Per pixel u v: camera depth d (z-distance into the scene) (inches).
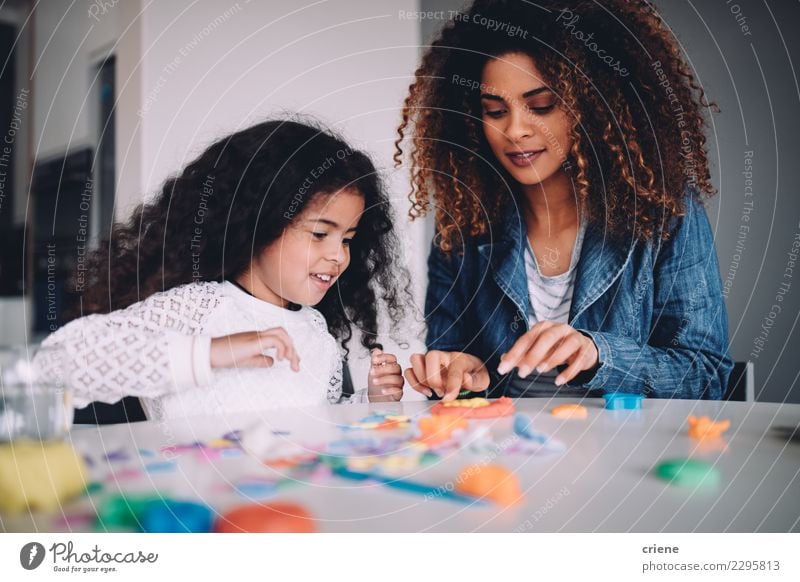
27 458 22.3
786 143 70.0
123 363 42.0
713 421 34.8
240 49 82.3
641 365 47.5
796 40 69.1
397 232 83.0
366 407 41.7
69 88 105.3
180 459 27.8
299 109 87.4
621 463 27.2
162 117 76.5
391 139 95.2
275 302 57.1
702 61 75.6
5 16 112.0
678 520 21.1
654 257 55.2
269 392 49.8
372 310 68.0
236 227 56.2
